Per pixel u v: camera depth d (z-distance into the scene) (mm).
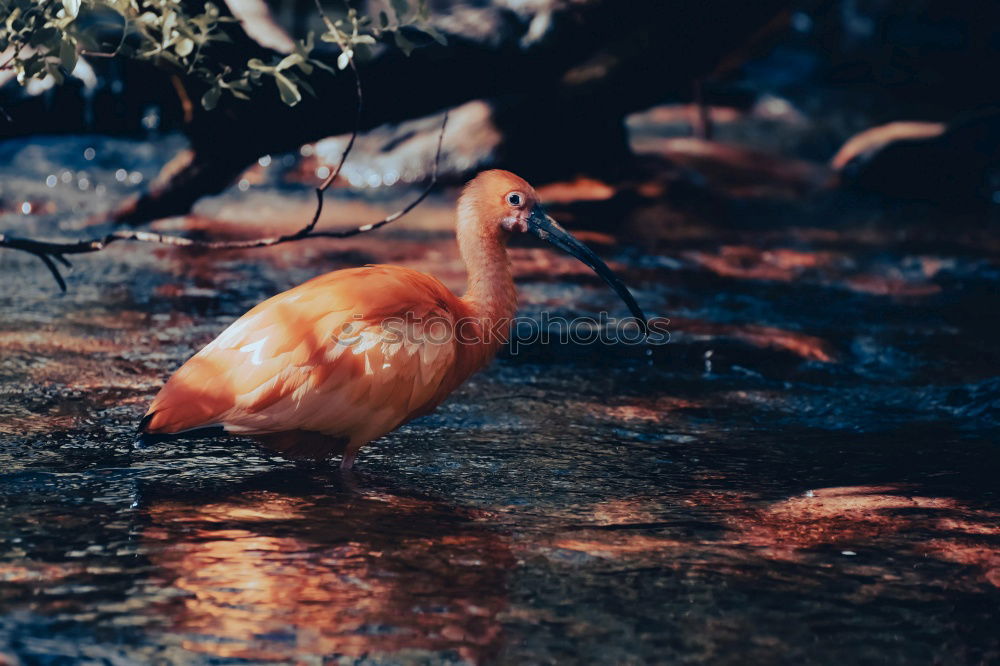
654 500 8398
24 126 15344
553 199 20391
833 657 6070
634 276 16156
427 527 7617
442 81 15648
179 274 15031
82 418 9570
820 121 28047
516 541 7445
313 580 6691
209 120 15172
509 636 6156
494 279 9555
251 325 8172
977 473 9203
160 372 10977
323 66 9469
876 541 7645
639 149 23391
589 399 11055
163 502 7809
